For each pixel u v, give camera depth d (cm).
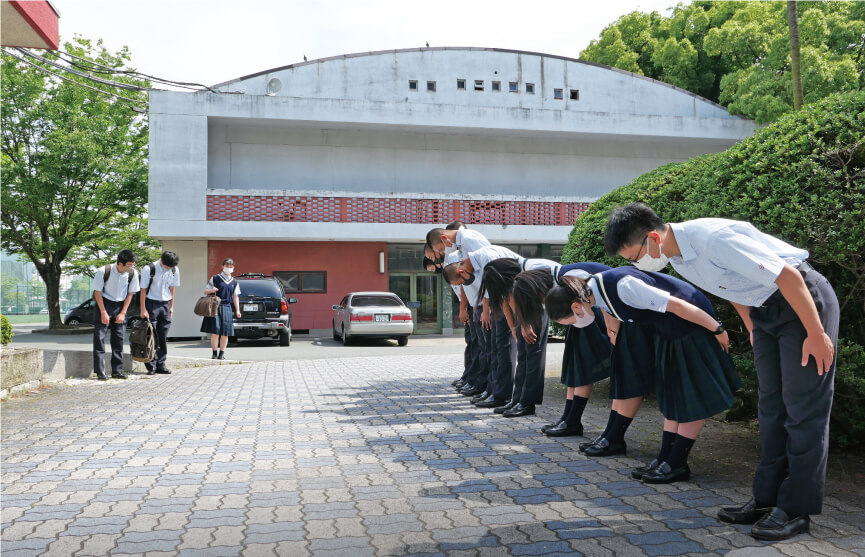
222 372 961
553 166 2250
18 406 638
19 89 2209
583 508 316
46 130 2280
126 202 2414
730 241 264
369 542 274
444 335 2117
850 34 2020
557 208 2056
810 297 259
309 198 1914
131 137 2417
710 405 345
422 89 2131
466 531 286
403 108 1988
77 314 2527
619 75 2298
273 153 2050
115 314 864
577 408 486
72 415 586
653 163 2333
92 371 909
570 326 486
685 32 2781
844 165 348
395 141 2133
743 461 404
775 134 396
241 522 300
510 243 2138
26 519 306
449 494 341
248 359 1212
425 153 2155
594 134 2156
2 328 886
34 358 764
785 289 257
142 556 260
